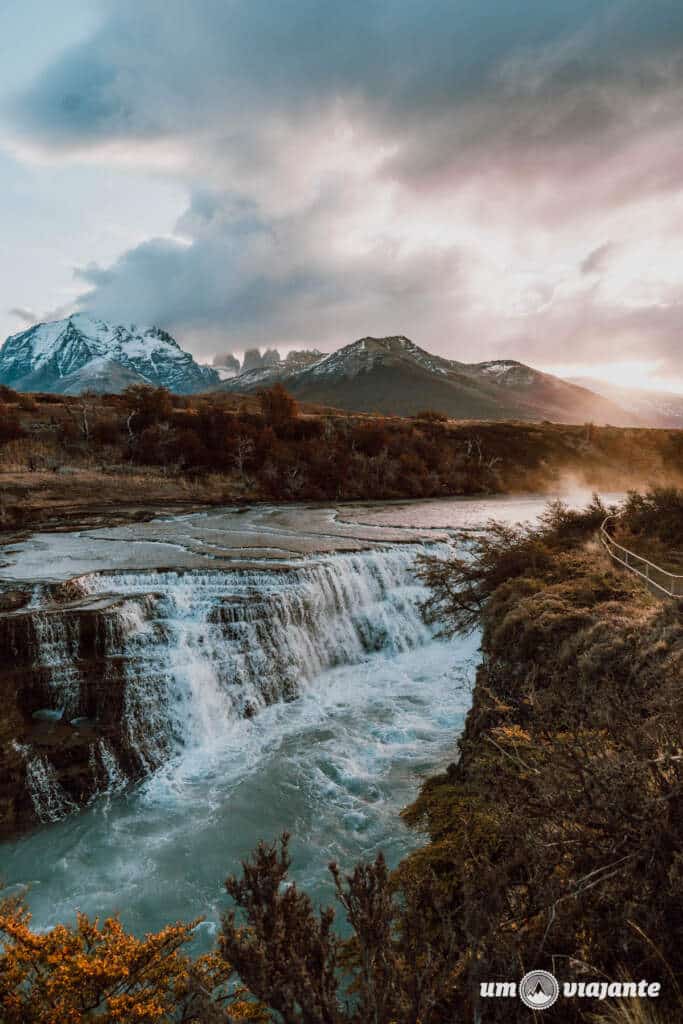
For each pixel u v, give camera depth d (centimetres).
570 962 354
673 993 349
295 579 2252
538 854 409
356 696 1886
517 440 9506
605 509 2675
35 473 4906
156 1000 480
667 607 1053
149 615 1852
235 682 1789
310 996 336
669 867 380
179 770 1461
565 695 717
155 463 6016
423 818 1052
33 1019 460
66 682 1484
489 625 1439
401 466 7081
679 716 477
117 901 1018
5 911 603
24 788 1264
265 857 385
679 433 10719
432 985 358
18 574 2220
